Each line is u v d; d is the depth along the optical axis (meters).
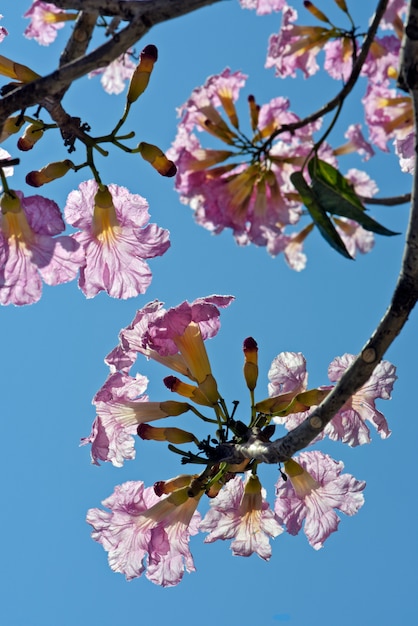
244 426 4.56
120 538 4.69
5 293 3.65
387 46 6.82
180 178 6.79
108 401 4.72
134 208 4.17
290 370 4.77
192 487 4.50
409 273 3.38
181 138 6.82
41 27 6.44
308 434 3.66
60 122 3.89
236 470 4.52
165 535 4.66
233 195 6.79
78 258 3.71
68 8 3.27
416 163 3.37
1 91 4.06
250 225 6.85
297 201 6.91
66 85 3.24
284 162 6.95
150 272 4.15
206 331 4.71
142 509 4.72
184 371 4.71
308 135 7.00
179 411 4.68
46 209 3.67
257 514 4.77
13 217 3.65
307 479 4.80
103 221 4.13
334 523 4.77
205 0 3.18
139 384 4.73
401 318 3.43
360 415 4.59
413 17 3.34
